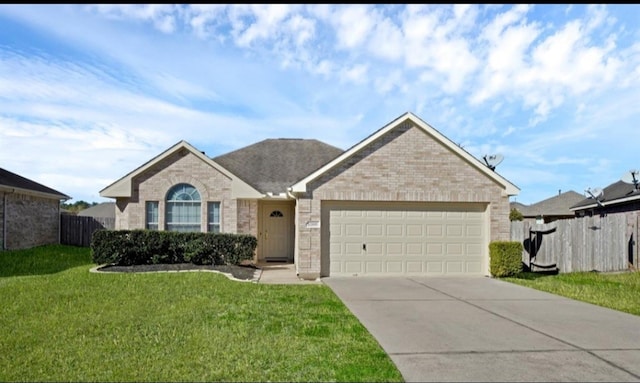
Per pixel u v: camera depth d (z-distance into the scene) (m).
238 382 4.88
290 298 9.59
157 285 10.84
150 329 6.92
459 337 6.75
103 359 5.60
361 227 13.66
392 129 13.68
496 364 5.58
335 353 5.84
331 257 13.53
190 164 16.73
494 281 12.61
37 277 12.09
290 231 18.08
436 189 13.70
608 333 7.09
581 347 6.33
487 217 13.85
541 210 32.25
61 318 7.58
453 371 5.32
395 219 13.73
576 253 15.35
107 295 9.55
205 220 16.59
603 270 15.38
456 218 13.88
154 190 16.58
